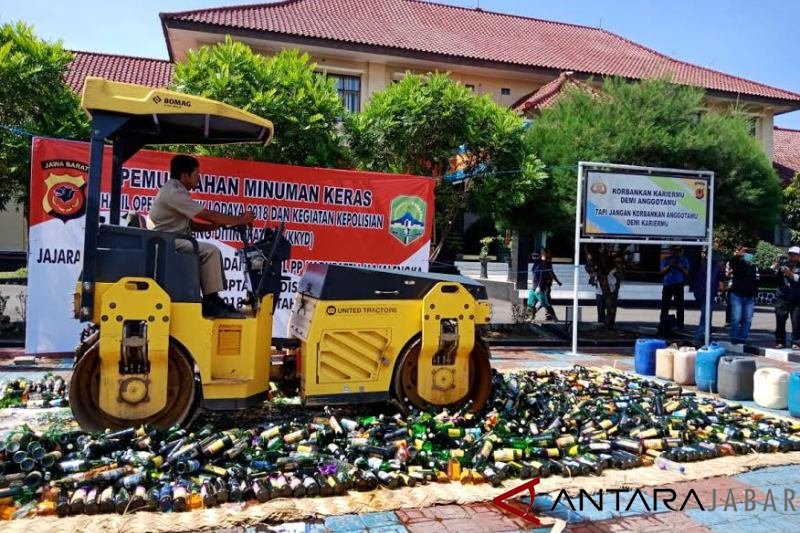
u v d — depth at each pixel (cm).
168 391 521
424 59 2066
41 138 822
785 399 721
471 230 2400
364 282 567
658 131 1196
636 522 409
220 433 492
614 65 2416
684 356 854
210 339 519
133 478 412
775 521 416
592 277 1450
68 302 834
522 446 506
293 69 1045
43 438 457
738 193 1254
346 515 401
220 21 1848
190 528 372
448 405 586
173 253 514
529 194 1209
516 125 1153
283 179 924
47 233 825
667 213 1115
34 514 383
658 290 2200
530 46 2442
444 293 575
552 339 1224
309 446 484
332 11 2252
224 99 970
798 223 2259
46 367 831
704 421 618
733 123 1323
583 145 1225
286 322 930
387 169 1182
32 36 1023
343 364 561
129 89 504
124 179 840
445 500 425
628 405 651
